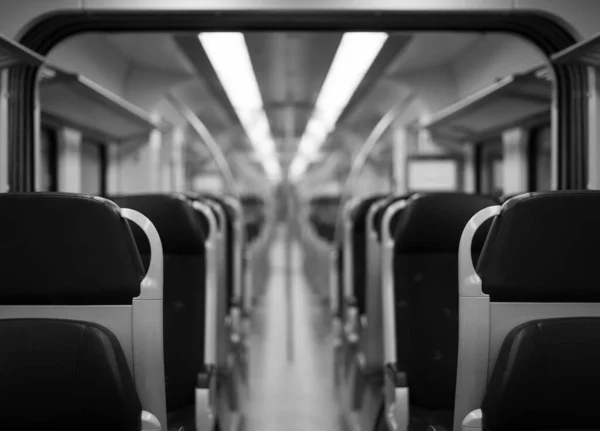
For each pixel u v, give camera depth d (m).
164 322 2.26
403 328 2.35
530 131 6.79
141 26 3.67
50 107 5.90
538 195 1.38
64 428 1.43
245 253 5.23
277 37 7.31
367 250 3.57
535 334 1.39
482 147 8.30
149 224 1.45
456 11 3.53
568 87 3.81
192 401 2.38
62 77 4.68
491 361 1.51
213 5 3.47
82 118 6.68
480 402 1.53
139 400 1.48
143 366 1.47
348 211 4.34
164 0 3.47
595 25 3.60
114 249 1.41
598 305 1.51
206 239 2.59
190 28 3.68
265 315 6.21
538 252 1.43
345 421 2.88
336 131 15.56
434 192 2.18
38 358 1.38
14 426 1.42
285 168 9.29
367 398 3.27
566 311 1.51
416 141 10.39
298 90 10.82
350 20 3.60
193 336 2.33
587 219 1.38
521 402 1.42
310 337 5.07
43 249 1.39
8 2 3.48
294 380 3.67
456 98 9.13
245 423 2.85
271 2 3.48
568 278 1.45
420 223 2.15
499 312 1.50
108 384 1.38
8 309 1.46
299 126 15.36
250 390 3.45
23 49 3.11
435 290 2.26
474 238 2.10
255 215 8.63
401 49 7.77
